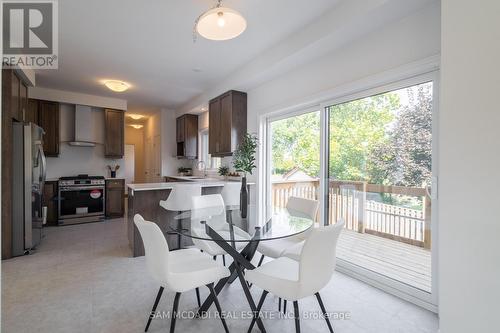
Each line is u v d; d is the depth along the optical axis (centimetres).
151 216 351
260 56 351
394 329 190
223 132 452
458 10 149
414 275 229
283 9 249
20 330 183
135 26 281
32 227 343
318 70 307
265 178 414
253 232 197
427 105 219
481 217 140
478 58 141
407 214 234
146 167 866
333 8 247
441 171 157
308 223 221
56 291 238
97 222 524
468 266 145
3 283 254
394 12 217
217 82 468
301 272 151
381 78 240
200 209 279
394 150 243
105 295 232
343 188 292
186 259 202
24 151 334
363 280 265
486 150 138
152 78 448
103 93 546
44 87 503
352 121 282
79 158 572
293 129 367
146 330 183
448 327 153
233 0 235
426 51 209
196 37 303
